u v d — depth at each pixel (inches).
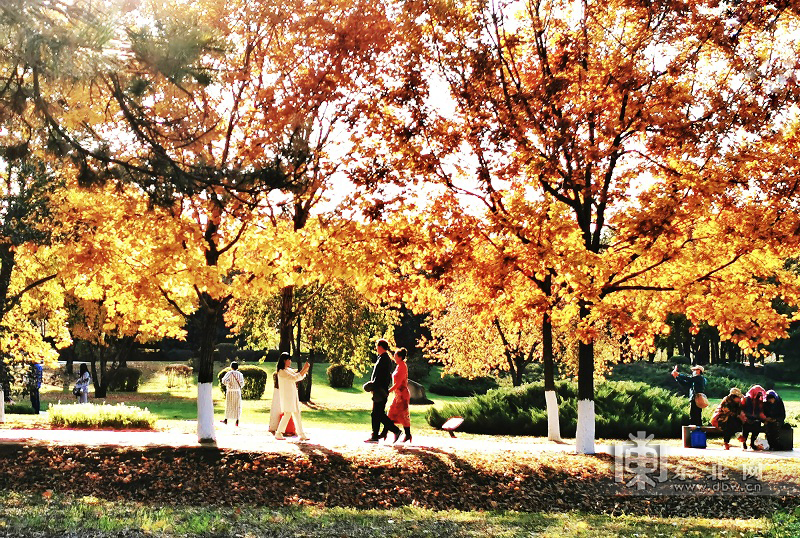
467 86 583.5
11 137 398.6
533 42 641.0
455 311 1296.8
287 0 504.7
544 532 419.8
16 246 587.2
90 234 564.4
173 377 1988.2
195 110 446.3
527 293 631.2
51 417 808.3
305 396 1521.9
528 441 823.7
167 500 489.1
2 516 398.6
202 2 514.3
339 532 394.0
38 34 315.0
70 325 1485.0
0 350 865.5
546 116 573.9
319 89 487.2
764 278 633.6
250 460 554.3
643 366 2183.8
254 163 402.6
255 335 1483.8
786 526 450.3
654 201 548.1
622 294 668.7
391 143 590.2
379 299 636.7
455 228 582.9
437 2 557.3
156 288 594.9
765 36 585.0
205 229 579.5
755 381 2373.3
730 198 559.8
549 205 564.7
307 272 574.2
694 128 548.7
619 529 436.8
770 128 557.0
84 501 461.7
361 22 488.1
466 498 523.8
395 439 667.4
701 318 626.5
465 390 2005.4
